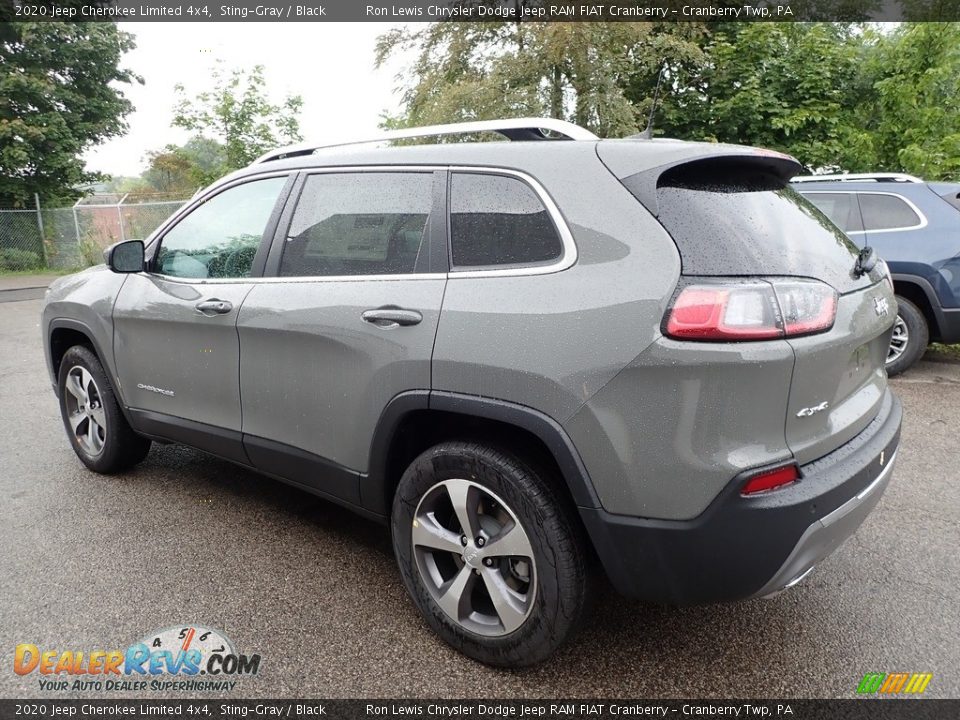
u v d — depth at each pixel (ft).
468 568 7.54
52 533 10.69
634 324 6.17
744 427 5.99
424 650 7.94
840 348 6.62
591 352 6.34
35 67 66.03
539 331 6.65
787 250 6.73
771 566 6.16
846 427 7.00
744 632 8.28
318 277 8.84
